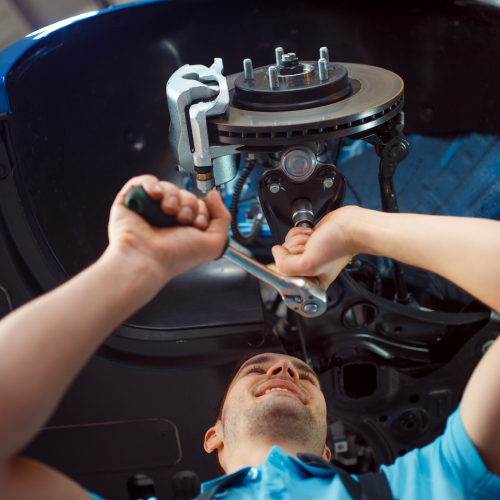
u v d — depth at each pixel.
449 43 1.28
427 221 0.66
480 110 1.30
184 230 0.55
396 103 0.85
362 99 0.84
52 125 1.18
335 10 1.32
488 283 0.59
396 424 1.19
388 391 1.14
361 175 1.44
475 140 1.32
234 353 1.13
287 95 0.84
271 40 1.37
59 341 0.48
